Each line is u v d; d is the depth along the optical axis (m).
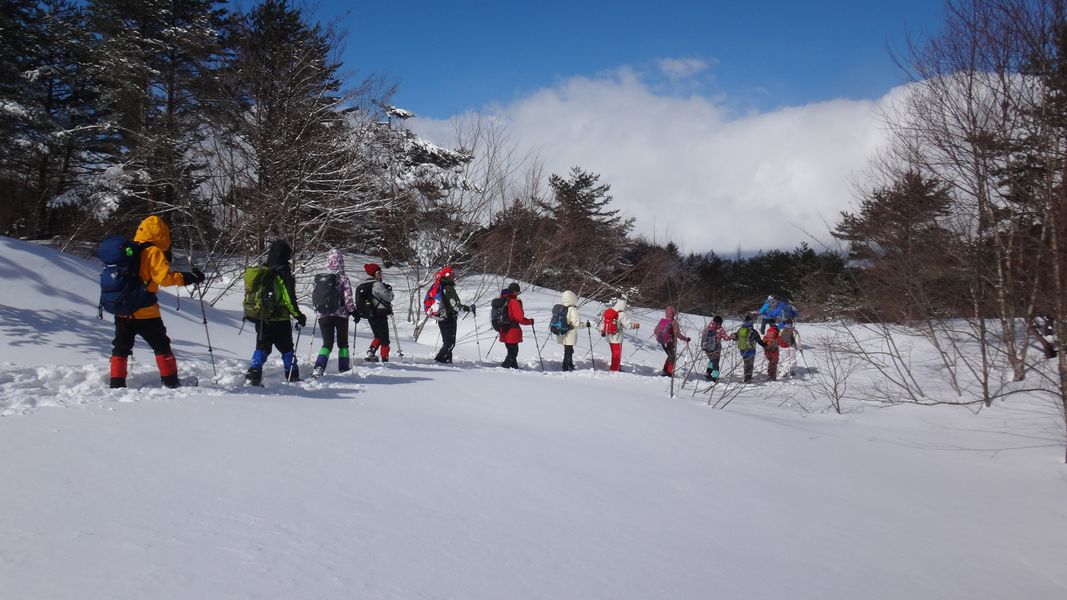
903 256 12.98
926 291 12.96
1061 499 5.91
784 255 41.44
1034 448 7.93
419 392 7.75
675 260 23.84
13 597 2.19
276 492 3.57
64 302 9.82
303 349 12.94
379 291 10.73
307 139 21.53
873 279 14.32
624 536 3.72
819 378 14.51
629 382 11.91
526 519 3.73
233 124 21.23
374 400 6.97
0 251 10.00
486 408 7.23
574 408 7.76
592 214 36.62
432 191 21.48
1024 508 5.62
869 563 3.95
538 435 6.12
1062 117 9.91
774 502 5.04
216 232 22.14
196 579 2.44
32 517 2.88
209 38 22.70
